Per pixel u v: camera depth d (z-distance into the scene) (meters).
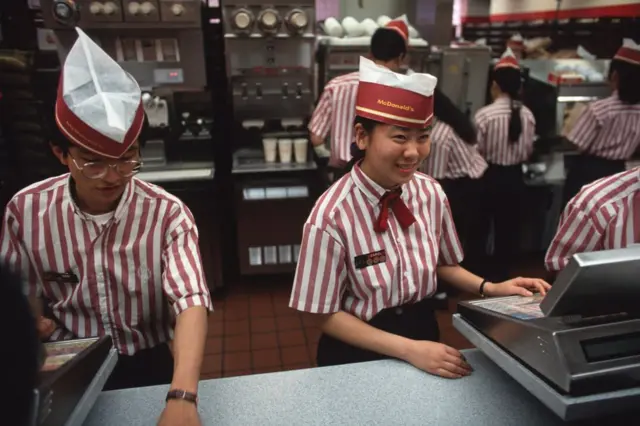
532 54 4.42
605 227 1.30
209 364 2.77
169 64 3.00
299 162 3.38
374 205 1.22
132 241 1.18
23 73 2.96
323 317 1.24
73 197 1.14
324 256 1.20
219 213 3.50
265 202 3.39
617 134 3.19
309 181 3.40
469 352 1.18
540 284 1.27
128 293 1.21
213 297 3.51
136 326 1.27
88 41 0.96
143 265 1.20
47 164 3.14
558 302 0.82
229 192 3.68
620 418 1.02
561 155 3.72
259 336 3.04
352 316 1.24
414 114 1.07
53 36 2.93
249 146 3.44
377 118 1.09
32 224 1.15
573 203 1.38
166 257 1.18
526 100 3.98
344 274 1.24
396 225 1.25
